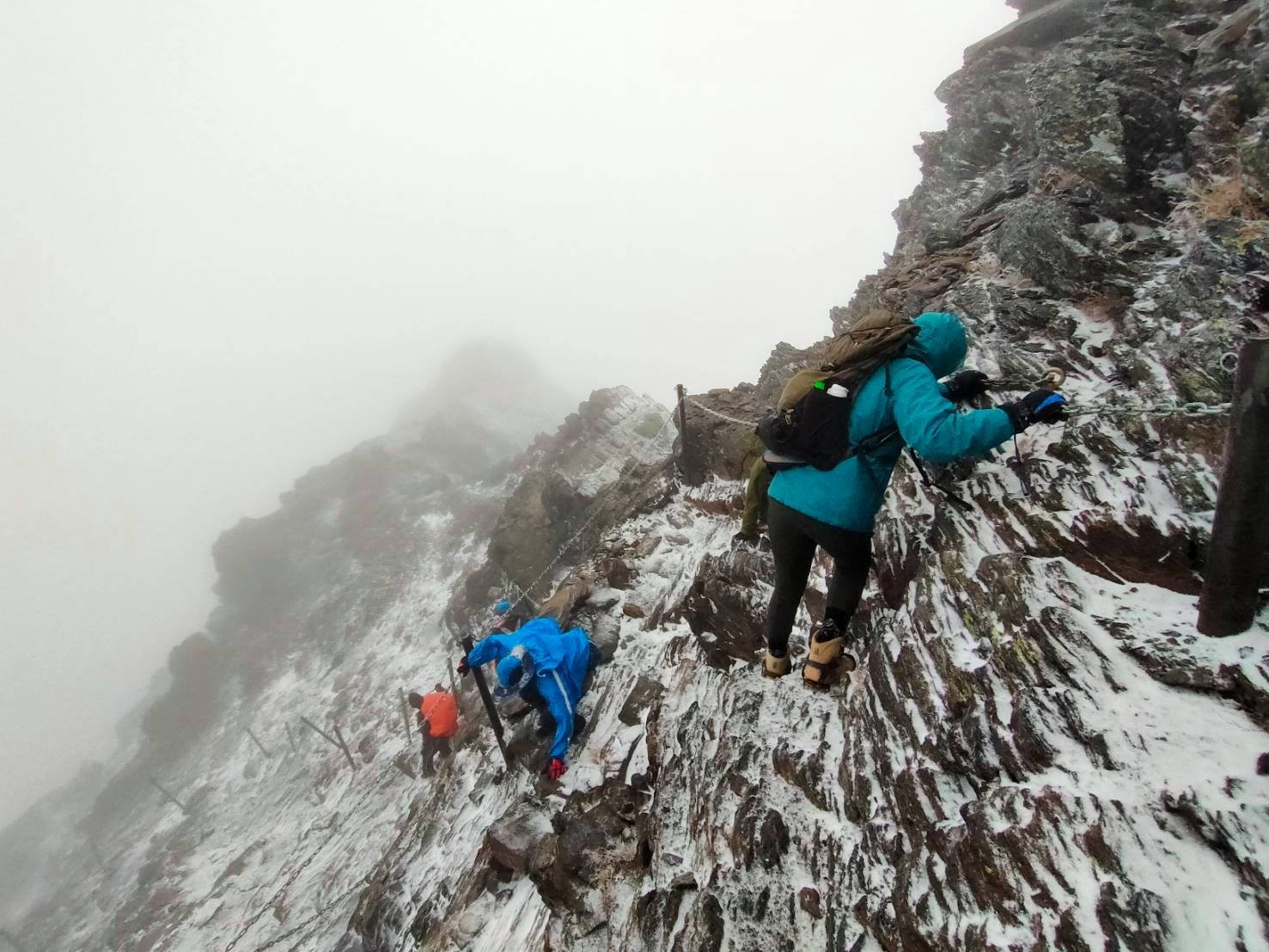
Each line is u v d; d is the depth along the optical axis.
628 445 24.20
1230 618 2.25
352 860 11.82
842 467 2.43
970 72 10.46
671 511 10.59
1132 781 2.12
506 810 6.79
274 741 27.09
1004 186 7.47
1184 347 3.25
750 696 4.69
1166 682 2.32
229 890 16.81
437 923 6.15
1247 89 4.62
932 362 2.39
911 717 3.15
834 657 2.87
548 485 19.20
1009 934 2.15
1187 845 1.90
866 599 4.15
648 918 3.86
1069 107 5.66
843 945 2.87
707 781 4.33
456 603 24.94
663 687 6.19
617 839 4.88
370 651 29.25
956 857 2.50
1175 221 4.58
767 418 2.62
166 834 26.14
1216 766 2.00
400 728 19.47
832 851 3.30
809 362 10.09
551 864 4.93
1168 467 2.90
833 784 3.60
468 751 9.01
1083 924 1.95
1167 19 6.77
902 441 2.42
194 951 14.57
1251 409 1.94
